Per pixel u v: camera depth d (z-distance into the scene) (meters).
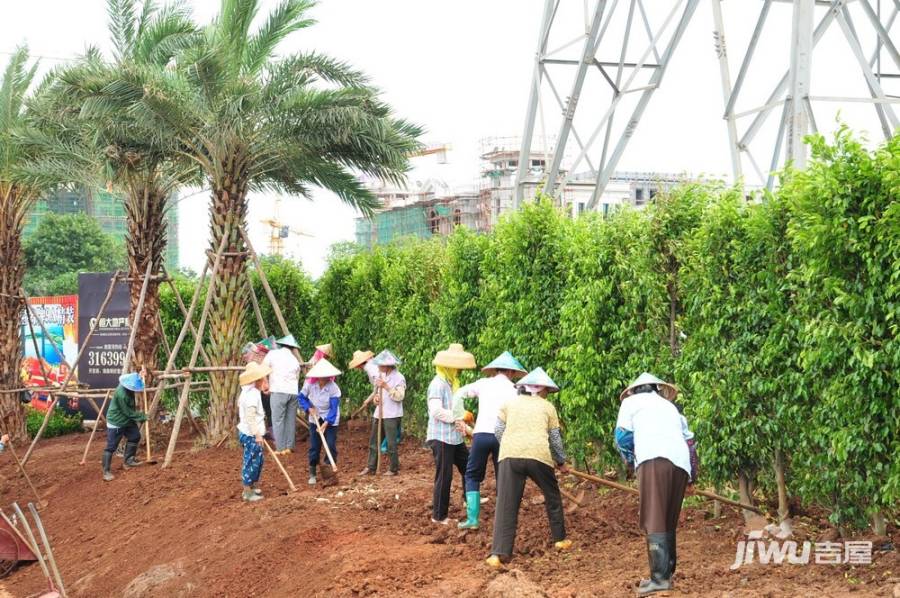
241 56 16.53
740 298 8.81
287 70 16.12
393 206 81.56
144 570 10.98
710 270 9.06
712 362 9.16
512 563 8.50
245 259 16.98
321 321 19.95
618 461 10.97
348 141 16.19
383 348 17.72
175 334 21.44
